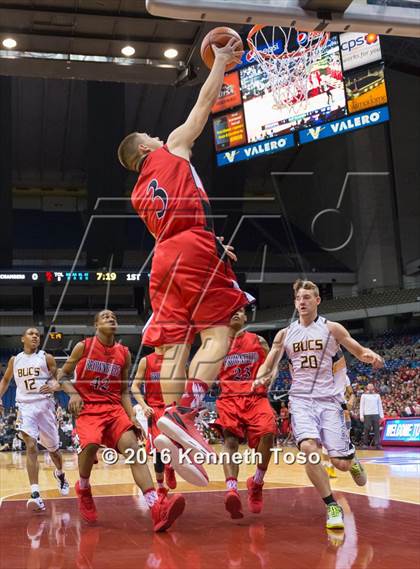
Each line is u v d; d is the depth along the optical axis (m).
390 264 20.91
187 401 2.62
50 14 5.02
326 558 2.97
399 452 11.40
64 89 21.81
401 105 20.73
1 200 20.98
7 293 21.72
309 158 22.73
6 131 20.11
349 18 2.71
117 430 4.30
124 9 4.99
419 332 21.58
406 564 2.79
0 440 15.54
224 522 4.22
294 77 13.34
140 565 2.90
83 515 4.29
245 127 14.05
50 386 4.46
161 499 3.91
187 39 5.45
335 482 6.69
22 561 3.04
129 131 25.17
